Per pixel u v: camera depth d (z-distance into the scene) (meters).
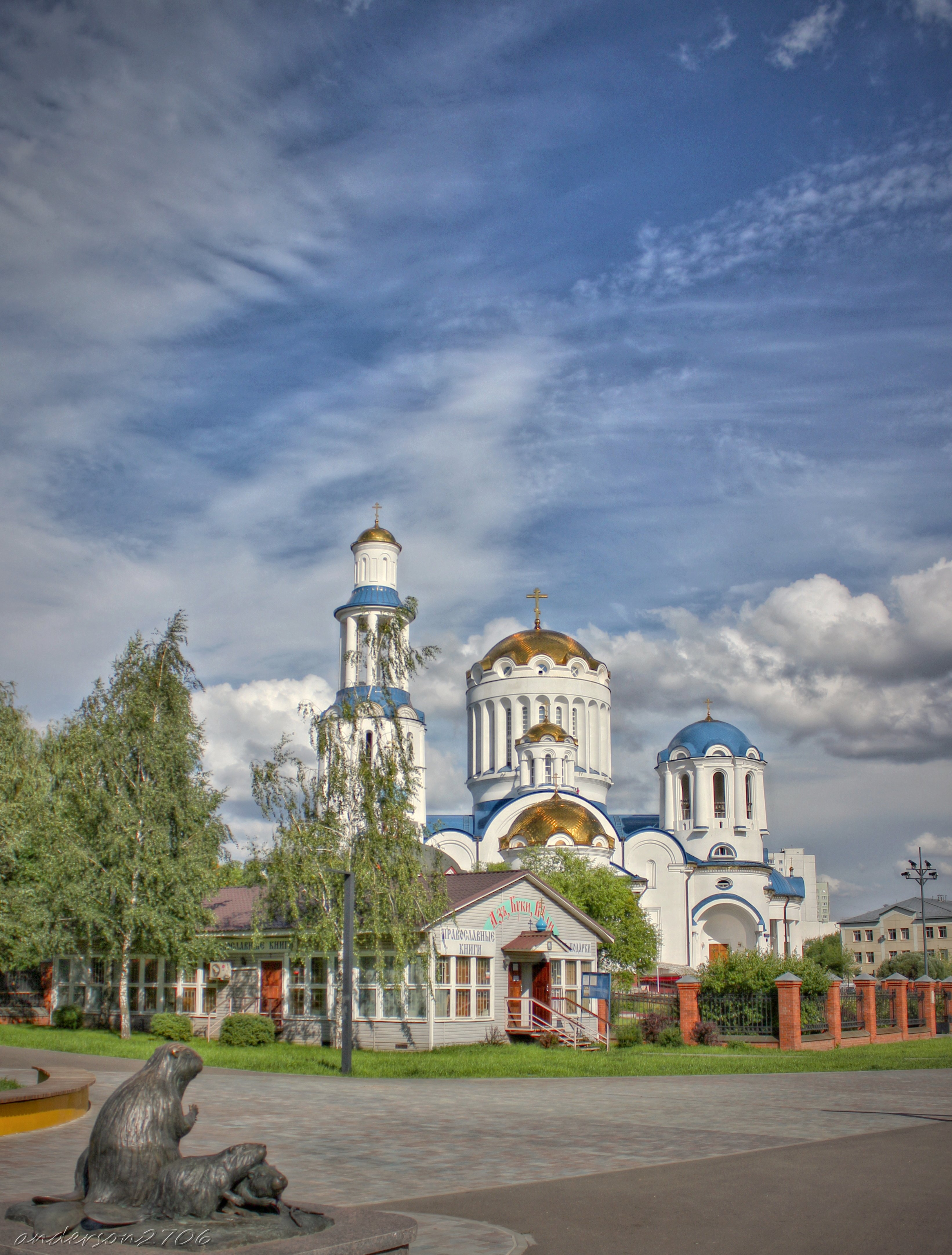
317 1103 19.41
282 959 37.94
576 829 65.75
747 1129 16.59
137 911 34.81
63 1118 16.52
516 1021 37.28
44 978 45.12
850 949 144.00
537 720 78.25
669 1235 9.91
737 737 80.38
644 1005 46.97
